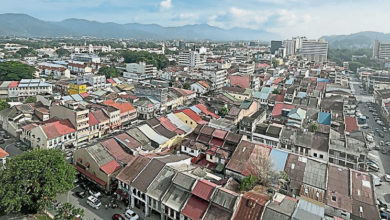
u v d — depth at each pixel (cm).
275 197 4984
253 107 11281
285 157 6500
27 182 4853
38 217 5081
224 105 11644
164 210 4959
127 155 6800
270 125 8269
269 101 13262
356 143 7481
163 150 7719
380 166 7881
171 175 5397
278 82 17688
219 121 9106
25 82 14412
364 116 12556
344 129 9081
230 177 6056
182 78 18912
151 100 12231
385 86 17900
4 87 13638
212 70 19025
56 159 5372
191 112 10231
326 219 4419
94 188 6159
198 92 16600
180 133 8625
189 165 6156
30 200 4841
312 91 14150
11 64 17612
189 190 4906
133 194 5472
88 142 8744
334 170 6084
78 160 6625
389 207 5894
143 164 5884
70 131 8200
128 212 5169
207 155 7131
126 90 15375
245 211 4422
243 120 8619
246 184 5509
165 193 5047
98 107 10075
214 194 4700
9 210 4588
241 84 16975
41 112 9681
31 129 8025
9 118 9331
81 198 5769
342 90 15175
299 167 6172
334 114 10219
